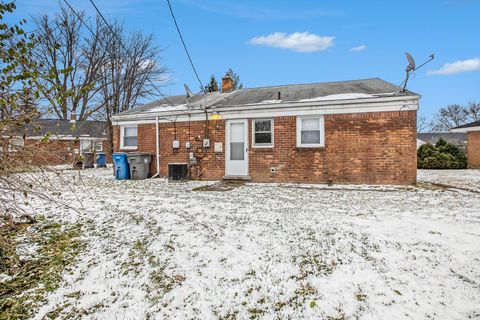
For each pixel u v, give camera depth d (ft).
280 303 8.07
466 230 13.87
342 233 13.55
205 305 8.05
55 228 14.57
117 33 76.07
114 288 9.01
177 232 13.89
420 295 8.28
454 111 165.17
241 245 12.22
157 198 22.77
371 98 29.86
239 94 42.91
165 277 9.64
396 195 23.98
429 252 11.26
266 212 17.87
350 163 30.89
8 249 11.03
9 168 10.05
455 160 57.31
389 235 13.20
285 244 12.27
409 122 29.22
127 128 41.09
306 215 17.06
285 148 32.96
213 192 26.13
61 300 8.38
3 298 8.46
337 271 9.83
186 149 37.06
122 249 11.96
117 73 77.82
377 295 8.32
